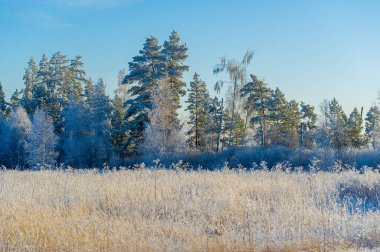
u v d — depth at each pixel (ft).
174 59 162.61
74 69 232.53
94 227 33.73
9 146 179.63
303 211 37.91
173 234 33.63
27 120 185.57
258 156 117.91
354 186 48.52
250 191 47.96
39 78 233.14
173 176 58.59
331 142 116.16
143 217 39.29
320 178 53.83
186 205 41.70
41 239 30.30
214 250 28.68
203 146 174.50
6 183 54.90
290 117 183.01
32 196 45.80
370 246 29.86
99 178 58.44
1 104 252.01
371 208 41.01
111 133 175.22
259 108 167.63
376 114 202.80
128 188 48.55
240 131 175.11
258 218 38.14
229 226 35.73
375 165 94.68
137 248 28.89
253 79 168.45
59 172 69.26
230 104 157.17
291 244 29.53
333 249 29.19
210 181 53.47
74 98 202.49
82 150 155.33
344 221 34.86
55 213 38.47
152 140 131.34
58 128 203.92
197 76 185.68
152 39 159.22
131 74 158.40
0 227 32.81
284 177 57.16
